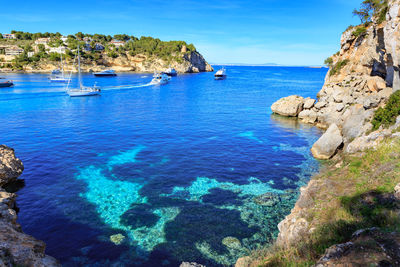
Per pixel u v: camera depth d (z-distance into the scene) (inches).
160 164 1127.0
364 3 1914.4
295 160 1175.6
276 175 1016.2
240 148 1349.7
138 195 860.0
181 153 1267.2
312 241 400.8
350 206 463.8
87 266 558.3
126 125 1852.9
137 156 1222.9
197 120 2027.6
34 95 3358.8
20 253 444.5
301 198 609.3
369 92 1574.8
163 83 5246.1
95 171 1048.8
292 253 391.9
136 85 4872.0
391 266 266.5
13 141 1437.0
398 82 1035.9
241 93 3806.6
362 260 284.8
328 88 2010.3
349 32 2074.3
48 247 614.5
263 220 718.5
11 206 737.0
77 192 879.1
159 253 596.1
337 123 1541.6
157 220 720.3
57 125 1838.1
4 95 3292.3
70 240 639.8
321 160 1171.3
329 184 599.8
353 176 622.2
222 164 1128.2
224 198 839.1
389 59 1299.2
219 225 695.7
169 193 873.5
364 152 783.7
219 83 5565.9
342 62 2155.5
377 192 479.2
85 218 730.2
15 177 946.1
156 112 2354.8
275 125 1867.6
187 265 523.5
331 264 297.6
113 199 834.2
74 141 1449.3
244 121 1993.1
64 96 3353.8
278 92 3919.8
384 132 823.7
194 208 780.0
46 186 919.7
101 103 2864.2
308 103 2036.2
